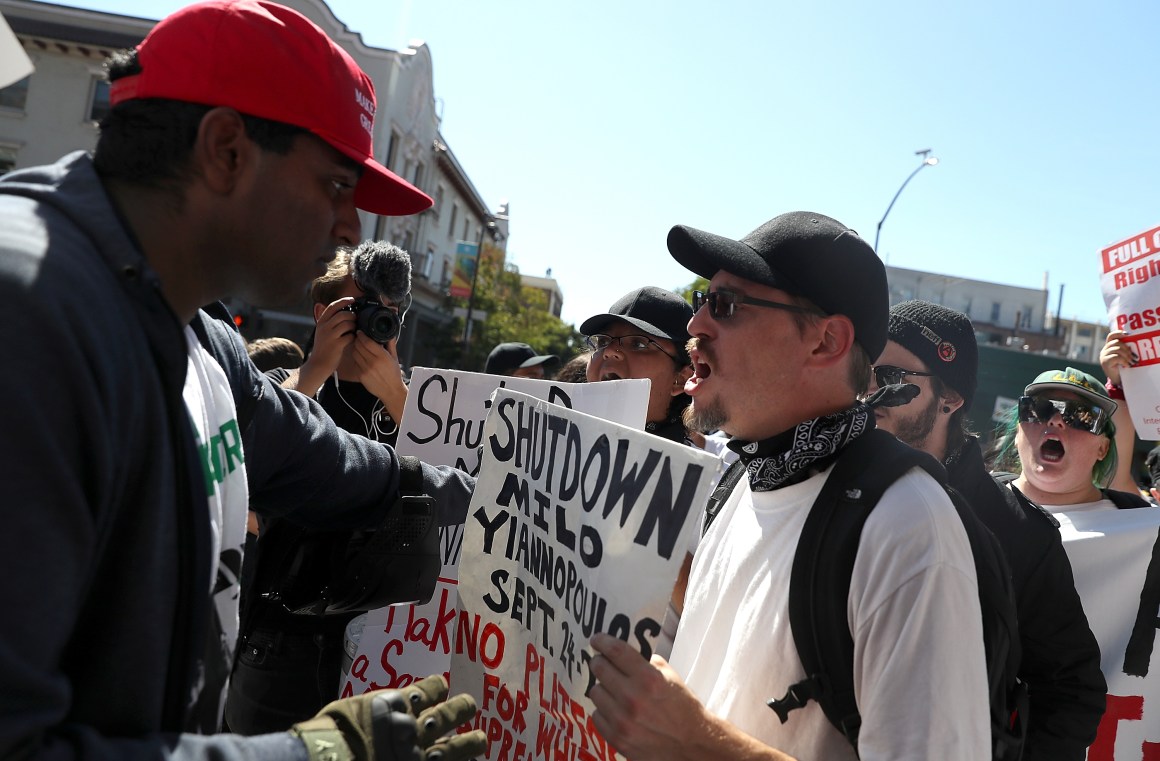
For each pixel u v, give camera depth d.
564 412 1.50
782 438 1.47
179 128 1.09
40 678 0.82
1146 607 2.58
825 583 1.28
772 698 1.33
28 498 0.82
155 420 0.99
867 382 1.53
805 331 1.47
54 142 23.45
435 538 1.90
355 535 1.87
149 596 0.98
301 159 1.15
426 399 2.52
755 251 1.50
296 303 1.26
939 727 1.16
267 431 1.55
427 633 2.35
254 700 2.37
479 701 1.61
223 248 1.14
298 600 2.02
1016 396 11.41
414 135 31.53
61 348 0.86
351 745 1.07
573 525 1.40
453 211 41.16
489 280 40.50
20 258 0.88
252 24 1.12
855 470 1.33
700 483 1.19
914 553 1.22
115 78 1.15
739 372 1.50
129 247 1.00
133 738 0.93
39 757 0.81
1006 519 2.02
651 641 1.20
